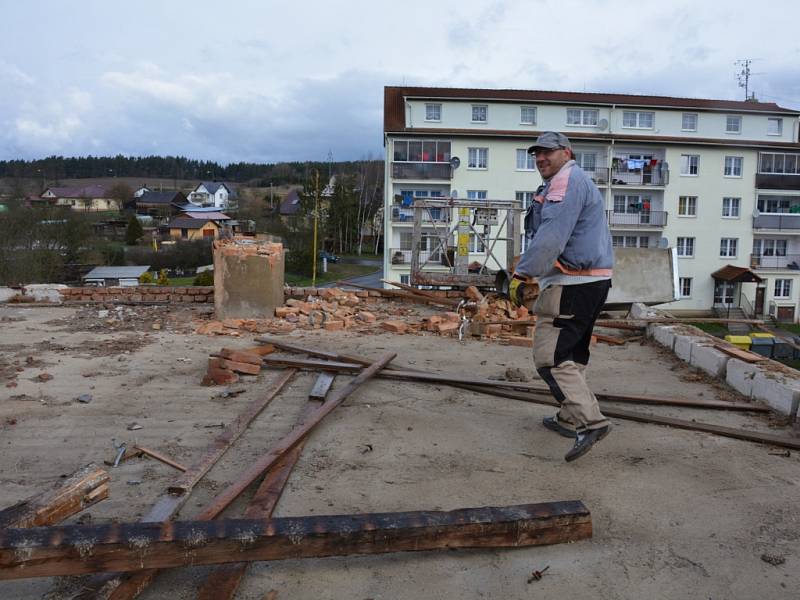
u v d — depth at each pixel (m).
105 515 3.13
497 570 2.75
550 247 3.65
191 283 45.44
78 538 2.42
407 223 38.50
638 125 40.31
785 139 41.09
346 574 2.70
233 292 9.03
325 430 4.45
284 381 5.59
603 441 4.32
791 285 41.22
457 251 12.32
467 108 39.28
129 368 6.10
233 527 2.57
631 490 3.54
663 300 10.37
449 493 3.46
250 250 9.04
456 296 11.50
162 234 77.12
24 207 36.03
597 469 3.83
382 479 3.63
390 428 4.51
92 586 2.52
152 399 5.11
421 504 3.32
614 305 10.20
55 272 38.06
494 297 10.31
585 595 2.60
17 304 10.48
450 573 2.73
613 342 7.79
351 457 3.96
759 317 41.09
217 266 8.98
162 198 102.12
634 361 6.86
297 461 3.88
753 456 4.08
